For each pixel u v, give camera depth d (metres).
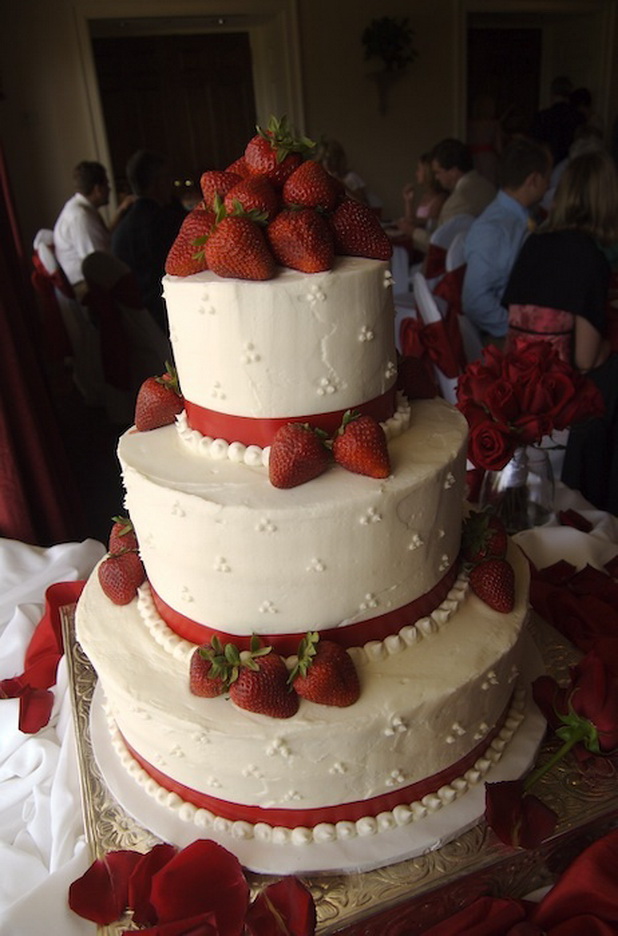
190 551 1.29
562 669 1.69
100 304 5.09
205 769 1.33
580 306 2.83
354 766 1.29
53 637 2.01
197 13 7.57
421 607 1.40
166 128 8.46
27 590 2.23
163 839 1.37
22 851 1.56
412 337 3.20
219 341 1.24
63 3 7.18
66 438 5.34
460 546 1.52
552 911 1.26
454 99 8.70
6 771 1.74
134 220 5.33
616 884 1.22
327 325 1.21
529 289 2.95
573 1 8.80
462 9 8.32
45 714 1.81
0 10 7.03
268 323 1.20
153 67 8.19
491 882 1.32
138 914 1.22
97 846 1.39
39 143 7.54
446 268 4.31
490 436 1.92
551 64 9.69
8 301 2.87
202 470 1.32
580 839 1.37
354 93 8.35
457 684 1.29
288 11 7.79
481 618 1.45
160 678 1.37
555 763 1.46
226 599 1.31
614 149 7.64
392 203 8.96
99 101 7.60
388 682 1.30
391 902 1.24
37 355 3.56
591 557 2.10
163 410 1.49
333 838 1.34
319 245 1.18
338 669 1.25
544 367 1.98
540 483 2.25
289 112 8.24
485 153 7.43
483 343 3.94
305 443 1.21
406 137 8.71
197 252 1.27
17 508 2.69
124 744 1.57
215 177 1.29
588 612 1.81
